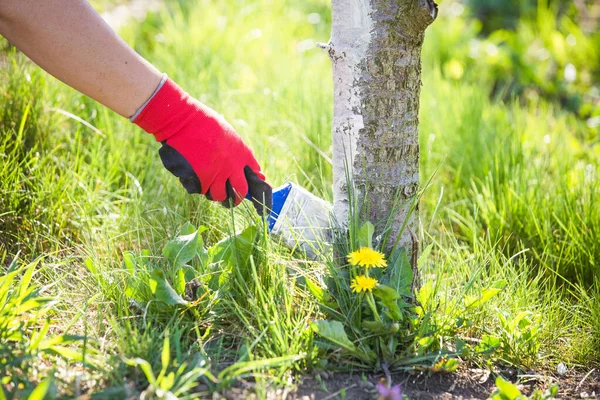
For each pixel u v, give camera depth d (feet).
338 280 5.87
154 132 5.85
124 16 15.15
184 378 4.89
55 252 6.89
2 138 8.48
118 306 6.00
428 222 8.79
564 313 6.78
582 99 14.73
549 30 17.03
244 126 9.61
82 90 5.64
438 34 16.24
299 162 9.12
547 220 8.21
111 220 7.86
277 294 6.10
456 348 5.84
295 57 13.58
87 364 5.11
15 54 9.73
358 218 6.14
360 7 5.65
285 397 5.20
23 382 4.87
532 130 11.39
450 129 10.75
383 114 5.88
